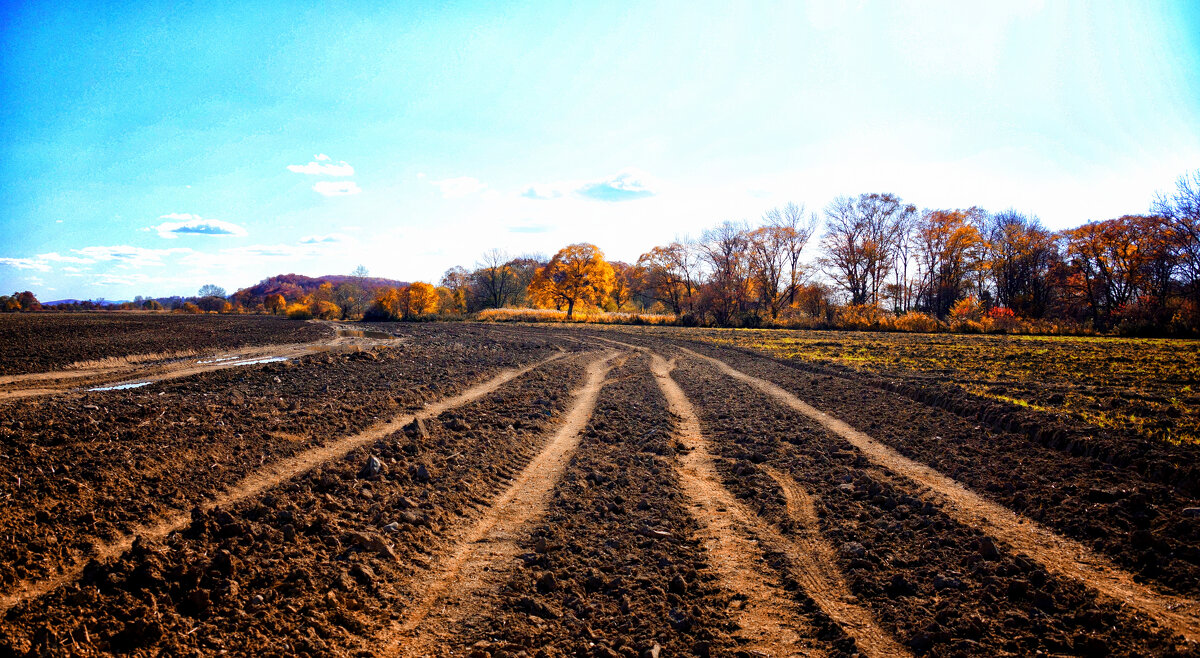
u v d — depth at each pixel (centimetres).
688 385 2003
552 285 7394
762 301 7275
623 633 536
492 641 521
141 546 607
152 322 6059
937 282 6388
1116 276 5209
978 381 1673
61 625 479
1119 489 753
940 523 725
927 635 499
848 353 2755
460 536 756
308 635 509
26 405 1390
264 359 2711
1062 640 483
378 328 5700
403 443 1073
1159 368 1898
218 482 841
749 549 710
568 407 1606
